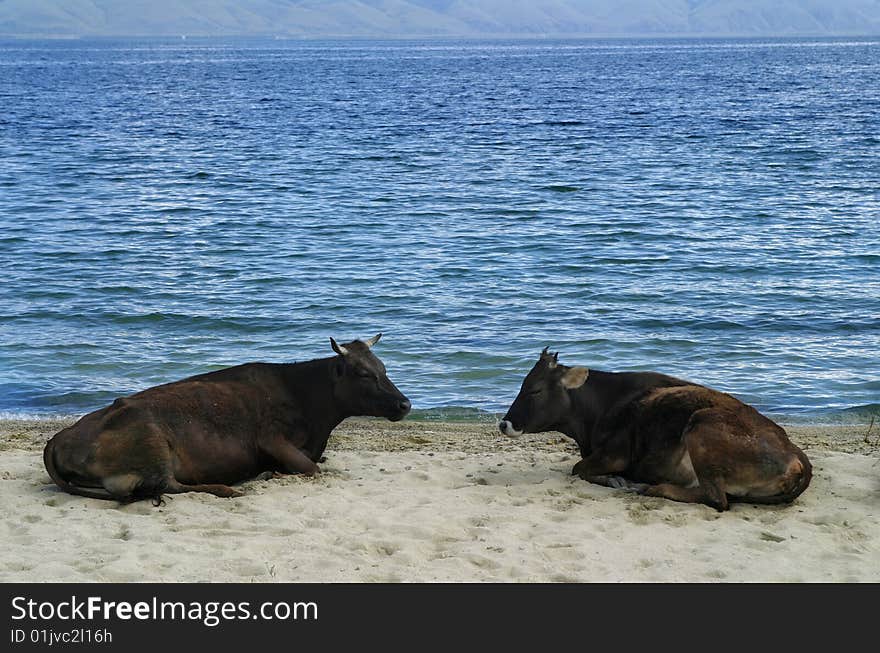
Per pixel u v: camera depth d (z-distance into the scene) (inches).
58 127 2605.8
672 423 394.9
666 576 318.0
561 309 808.3
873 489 396.8
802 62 7081.7
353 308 815.1
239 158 1911.9
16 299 844.6
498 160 1845.5
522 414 422.6
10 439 506.6
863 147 1957.4
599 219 1224.2
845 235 1099.3
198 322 777.6
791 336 730.8
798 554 333.4
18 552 332.2
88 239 1112.8
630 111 2947.8
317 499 386.9
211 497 386.6
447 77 5319.9
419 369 660.7
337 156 1929.1
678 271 937.5
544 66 6766.7
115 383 636.1
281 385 430.3
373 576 317.1
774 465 371.2
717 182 1530.5
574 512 374.0
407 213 1284.4
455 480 420.8
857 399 597.0
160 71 6422.2
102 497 385.7
